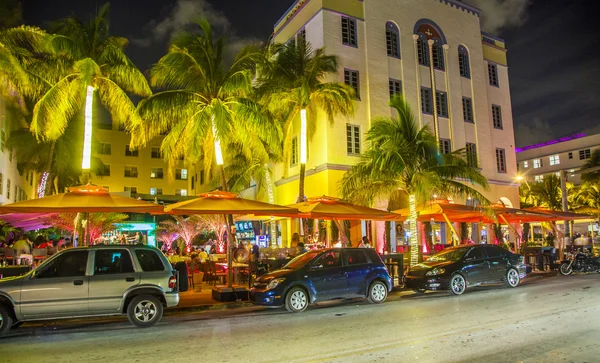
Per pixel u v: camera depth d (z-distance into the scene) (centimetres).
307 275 1228
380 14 2862
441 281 1455
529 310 1098
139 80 1788
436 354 701
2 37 1659
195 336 891
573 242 2878
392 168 1756
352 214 1617
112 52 1741
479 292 1528
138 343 838
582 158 6562
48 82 1869
